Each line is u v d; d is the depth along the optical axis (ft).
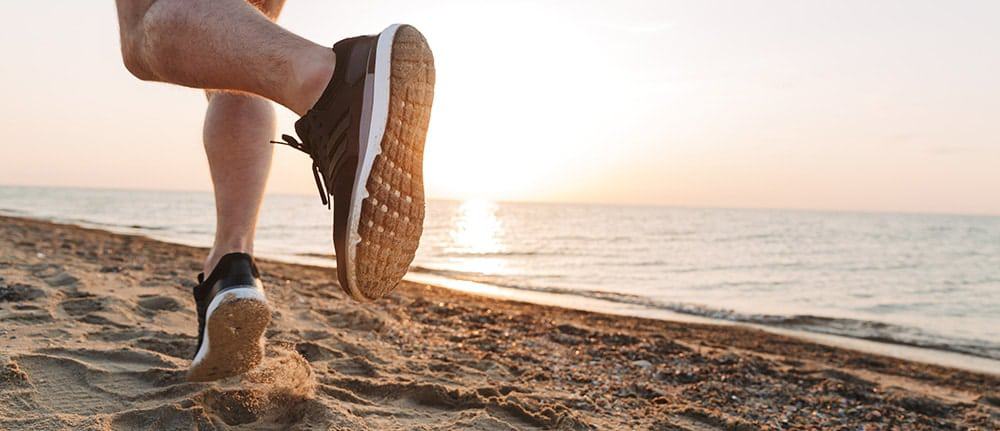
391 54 3.61
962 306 43.04
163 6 3.62
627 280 48.75
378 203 3.71
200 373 5.56
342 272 3.97
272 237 78.48
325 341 9.25
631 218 302.25
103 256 23.08
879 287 56.34
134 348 7.03
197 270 19.51
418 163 3.78
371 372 7.61
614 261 71.10
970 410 10.69
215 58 3.69
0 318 8.34
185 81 3.89
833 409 9.47
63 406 5.16
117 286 12.79
